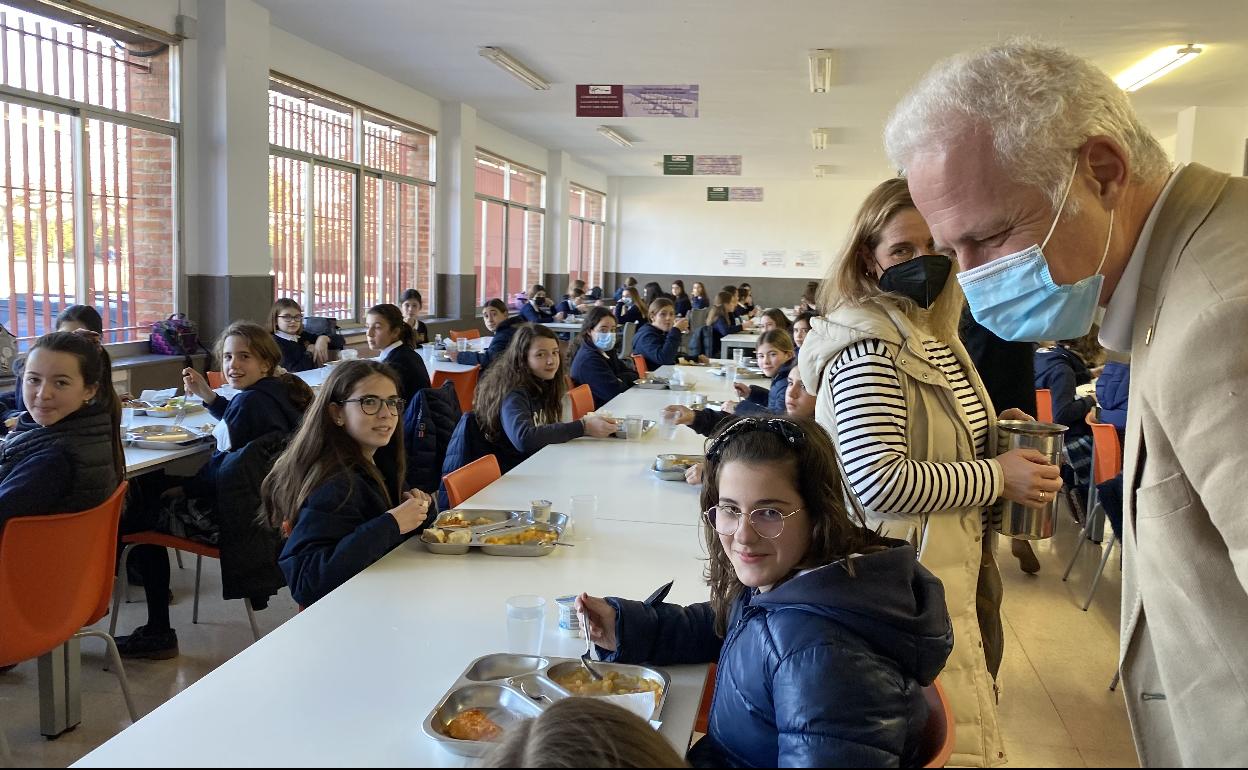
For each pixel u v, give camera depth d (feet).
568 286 50.72
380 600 5.91
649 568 6.68
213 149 20.95
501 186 43.65
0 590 6.84
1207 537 3.20
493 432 11.64
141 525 10.23
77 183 18.33
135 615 11.34
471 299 36.65
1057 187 3.42
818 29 22.41
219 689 4.53
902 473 4.98
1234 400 2.88
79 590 7.52
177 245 20.77
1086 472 15.46
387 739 4.05
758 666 3.90
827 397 5.43
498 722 4.22
